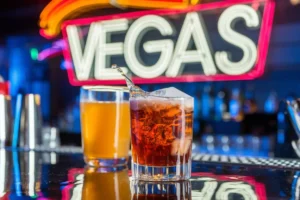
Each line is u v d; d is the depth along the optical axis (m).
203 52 3.71
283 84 3.91
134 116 0.76
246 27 3.68
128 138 0.96
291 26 3.57
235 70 3.57
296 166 0.96
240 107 3.95
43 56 5.02
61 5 4.33
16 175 0.82
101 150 0.93
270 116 3.56
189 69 3.94
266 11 3.39
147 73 3.95
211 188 0.68
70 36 4.37
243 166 0.97
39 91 5.08
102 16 4.37
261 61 3.43
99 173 0.84
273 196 0.61
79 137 4.12
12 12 4.67
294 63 3.58
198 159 1.11
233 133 3.69
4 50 5.32
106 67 4.20
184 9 3.79
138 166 0.76
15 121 1.43
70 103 4.95
